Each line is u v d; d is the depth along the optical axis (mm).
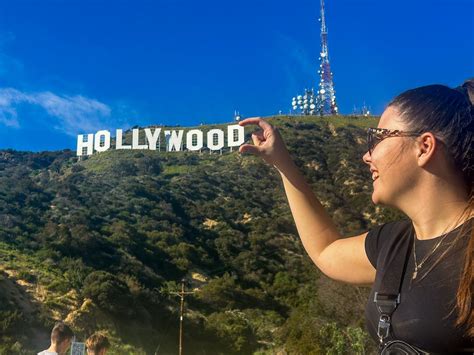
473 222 1188
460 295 1118
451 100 1306
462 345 1128
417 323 1181
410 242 1331
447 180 1277
